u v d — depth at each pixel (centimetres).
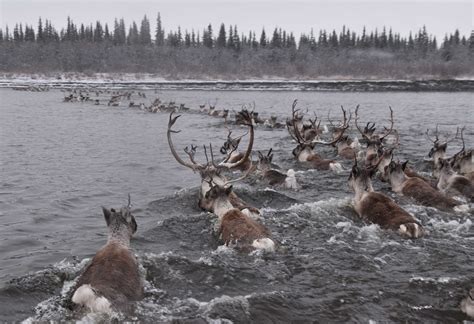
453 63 11012
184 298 647
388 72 10538
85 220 1023
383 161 1415
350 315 608
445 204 1076
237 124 2988
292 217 995
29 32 14038
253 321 589
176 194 1211
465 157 1460
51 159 1761
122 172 1534
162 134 2538
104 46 12494
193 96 6300
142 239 884
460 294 661
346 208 1059
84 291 569
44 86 7619
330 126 2933
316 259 775
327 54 12462
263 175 1381
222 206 965
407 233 873
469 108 4378
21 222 1002
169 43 14550
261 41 13888
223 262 754
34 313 599
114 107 4506
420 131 2655
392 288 678
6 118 3297
